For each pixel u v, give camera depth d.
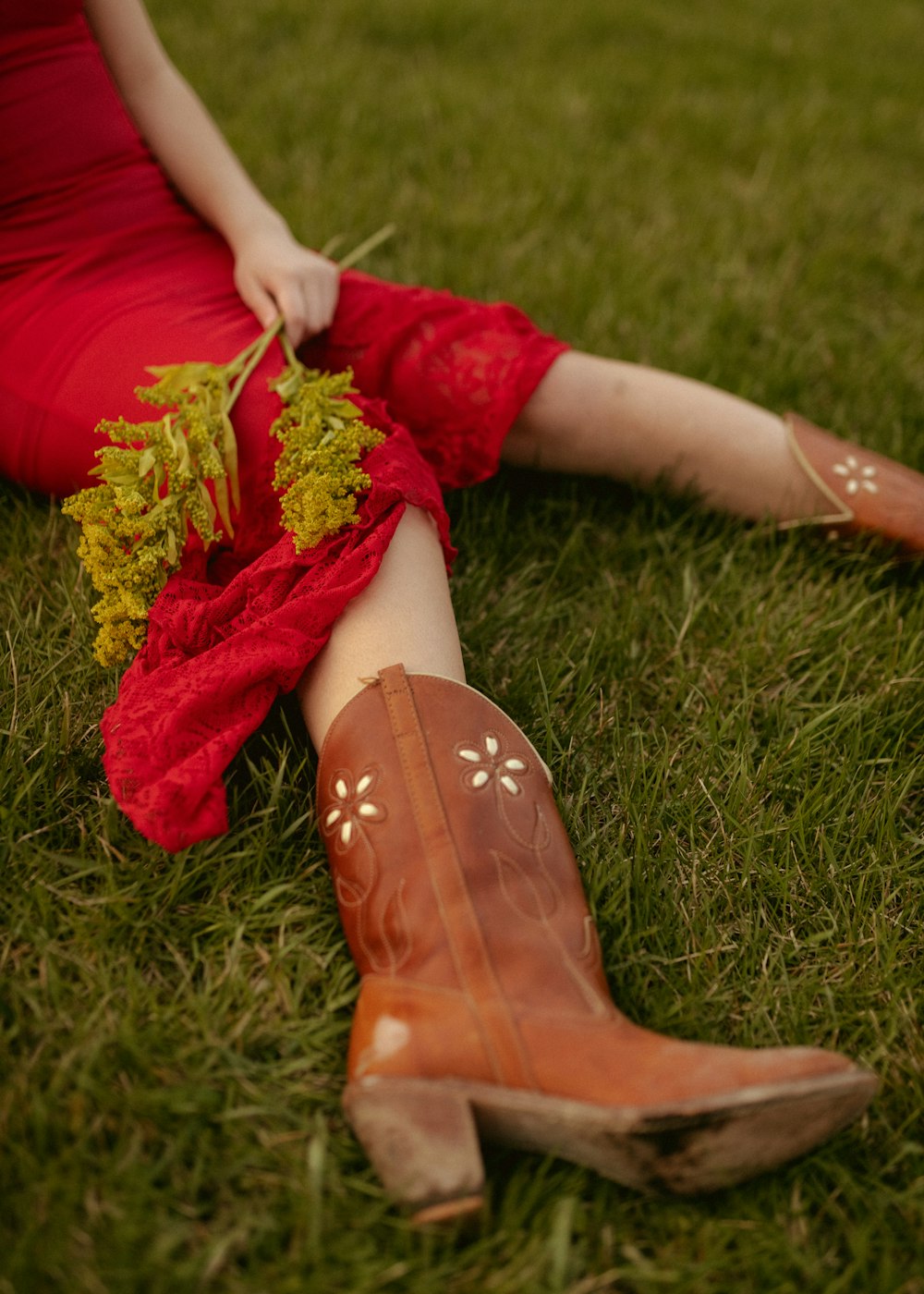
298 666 1.09
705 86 3.32
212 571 1.29
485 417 1.43
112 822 1.14
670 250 2.35
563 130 2.85
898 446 1.81
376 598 1.12
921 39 4.04
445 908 0.95
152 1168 0.91
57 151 1.37
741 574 1.58
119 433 1.18
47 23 1.37
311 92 2.83
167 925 1.08
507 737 1.09
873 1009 1.09
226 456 1.21
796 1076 0.86
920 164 2.98
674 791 1.26
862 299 2.31
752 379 1.98
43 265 1.37
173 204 1.50
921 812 1.30
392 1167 0.85
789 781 1.31
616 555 1.62
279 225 1.49
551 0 3.79
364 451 1.22
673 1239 0.92
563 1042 0.89
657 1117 0.83
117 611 1.16
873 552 1.55
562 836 1.07
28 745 1.22
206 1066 0.97
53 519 1.51
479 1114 0.88
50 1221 0.87
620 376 1.53
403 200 2.40
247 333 1.34
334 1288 0.86
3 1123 0.92
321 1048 1.02
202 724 1.05
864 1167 0.98
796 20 4.11
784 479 1.53
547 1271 0.88
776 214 2.54
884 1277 0.89
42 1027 0.99
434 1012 0.91
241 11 3.28
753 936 1.14
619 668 1.43
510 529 1.64
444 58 3.28
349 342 1.43
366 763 1.04
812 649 1.47
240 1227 0.88
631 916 1.15
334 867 1.05
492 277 2.19
